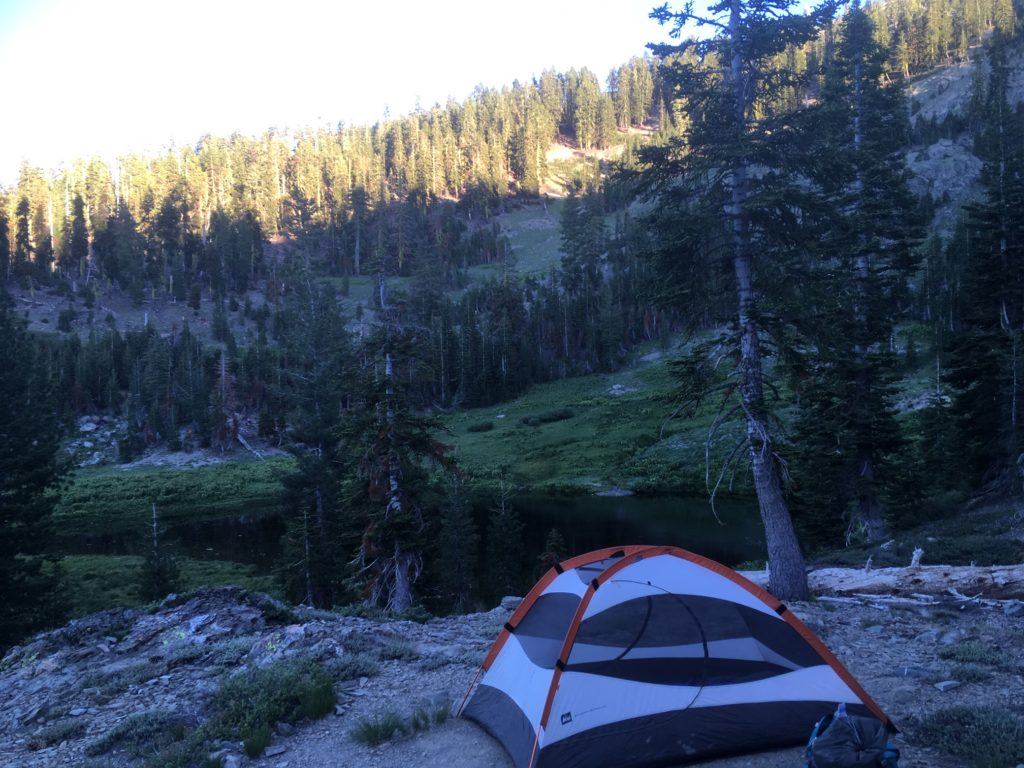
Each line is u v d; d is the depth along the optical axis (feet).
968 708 21.54
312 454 134.82
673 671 21.29
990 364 93.04
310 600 113.19
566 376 393.91
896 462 96.78
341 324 178.40
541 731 19.75
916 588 47.65
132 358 425.28
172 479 290.35
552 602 24.27
